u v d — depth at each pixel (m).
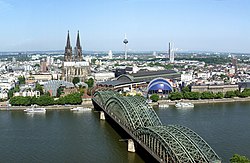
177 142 196.25
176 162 186.12
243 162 192.50
